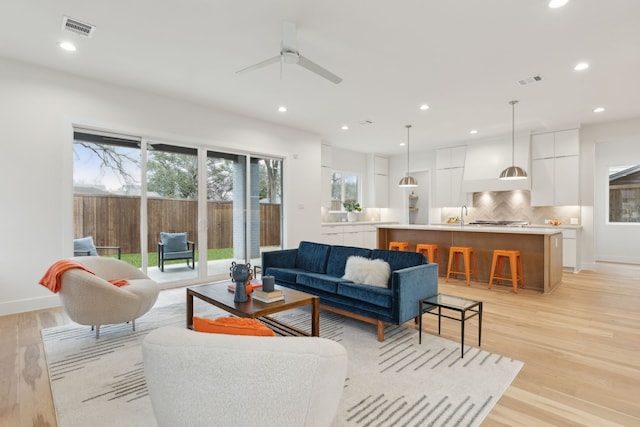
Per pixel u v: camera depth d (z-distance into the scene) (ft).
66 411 6.26
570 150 20.65
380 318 9.71
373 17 9.16
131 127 14.42
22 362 8.23
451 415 6.15
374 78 13.29
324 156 25.30
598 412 6.27
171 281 15.98
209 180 17.38
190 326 10.11
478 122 19.72
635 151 23.85
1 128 11.58
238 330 4.25
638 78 13.26
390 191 30.73
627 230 24.26
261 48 10.97
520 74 12.87
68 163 12.86
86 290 9.09
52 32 9.98
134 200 14.98
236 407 3.50
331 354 3.65
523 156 22.03
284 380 3.46
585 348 9.13
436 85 14.03
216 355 3.46
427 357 8.57
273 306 8.32
